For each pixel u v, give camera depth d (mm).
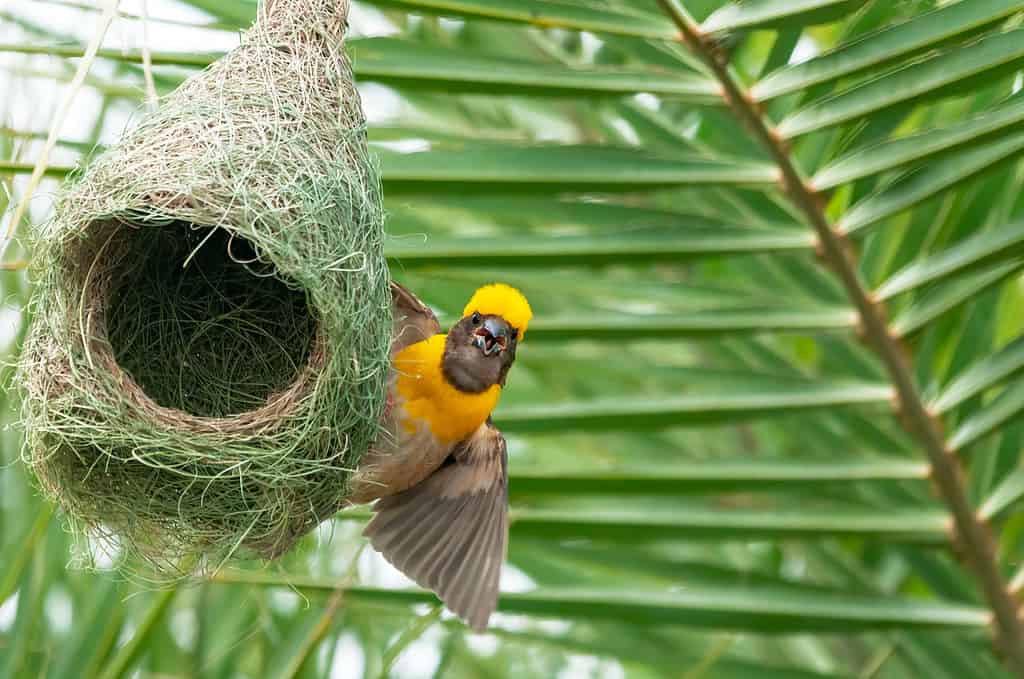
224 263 9820
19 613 8750
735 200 9031
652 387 10625
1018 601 9086
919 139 8430
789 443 10578
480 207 9164
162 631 9414
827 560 10297
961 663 9445
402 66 8547
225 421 8375
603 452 10867
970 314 9242
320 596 9125
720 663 9609
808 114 8461
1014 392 9016
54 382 8453
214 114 8781
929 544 9195
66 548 9094
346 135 9031
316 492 8617
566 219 9062
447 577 9773
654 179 8688
